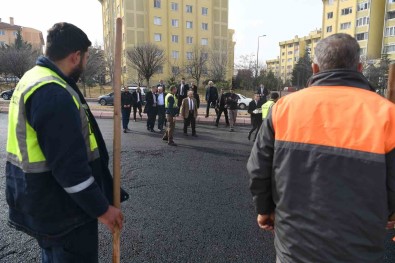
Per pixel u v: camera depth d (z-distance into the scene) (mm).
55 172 1459
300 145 1368
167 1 53500
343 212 1256
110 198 1890
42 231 1613
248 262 2934
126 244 3213
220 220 3816
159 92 11414
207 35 57000
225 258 2988
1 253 2990
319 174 1304
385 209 1253
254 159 1562
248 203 4383
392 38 50625
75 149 1475
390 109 1294
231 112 11922
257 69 44906
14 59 34906
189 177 5617
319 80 1455
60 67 1664
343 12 56531
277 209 1475
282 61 100750
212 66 47844
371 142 1252
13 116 1609
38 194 1527
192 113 10586
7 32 76438
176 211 4066
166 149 8180
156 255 3020
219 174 5852
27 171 1515
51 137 1432
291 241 1371
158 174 5781
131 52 42094
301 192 1345
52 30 1651
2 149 7574
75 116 1508
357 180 1249
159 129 11641
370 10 52188
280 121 1457
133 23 51719
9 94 27406
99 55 40000
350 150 1272
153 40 52969
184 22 55000
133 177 5562
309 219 1317
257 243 3277
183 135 10719
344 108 1336
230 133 11477
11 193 1633
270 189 1566
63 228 1610
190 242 3273
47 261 1789
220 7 58750
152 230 3527
